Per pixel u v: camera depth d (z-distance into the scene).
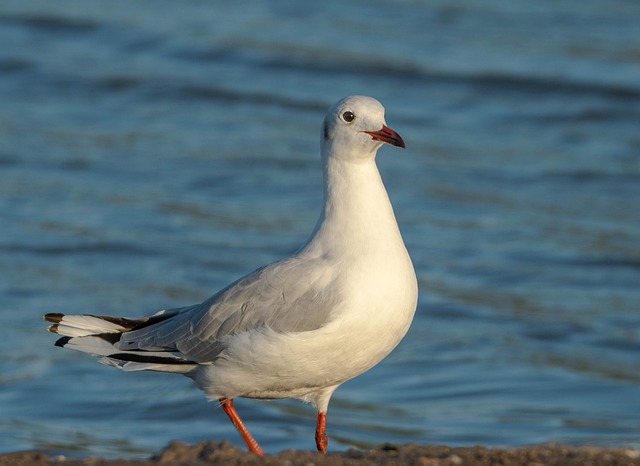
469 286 17.67
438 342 15.86
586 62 26.73
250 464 7.41
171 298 16.84
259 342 8.33
